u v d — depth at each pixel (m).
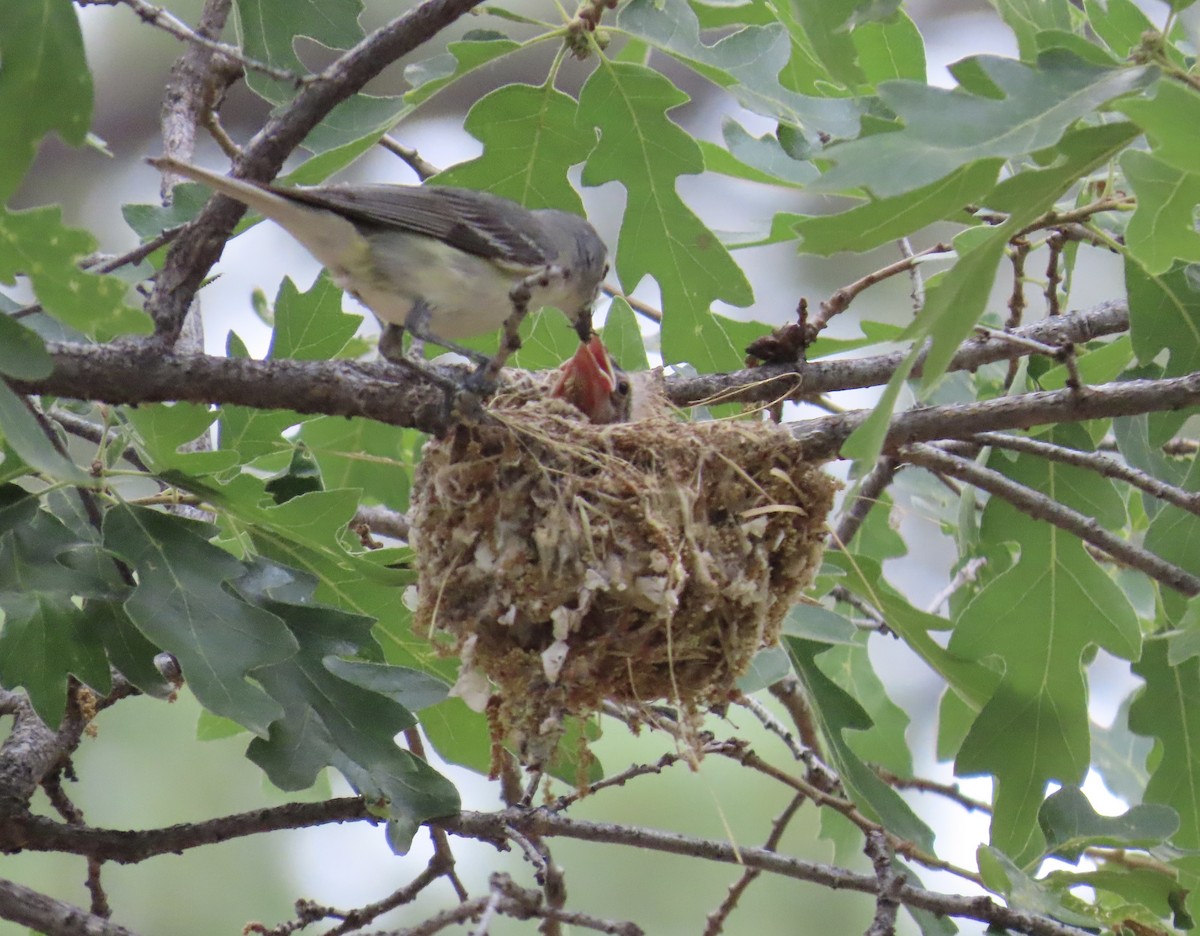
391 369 7.41
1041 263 15.17
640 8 8.37
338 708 7.10
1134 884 7.93
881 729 11.55
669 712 8.84
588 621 7.29
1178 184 6.36
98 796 12.83
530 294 6.68
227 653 6.59
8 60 5.37
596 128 9.02
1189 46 8.59
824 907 13.43
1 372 5.56
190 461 7.21
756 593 7.43
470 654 7.29
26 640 6.93
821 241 5.94
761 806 13.47
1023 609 9.05
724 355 9.31
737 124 9.62
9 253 5.39
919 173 4.92
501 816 7.45
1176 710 9.42
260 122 17.08
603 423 9.01
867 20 5.92
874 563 9.03
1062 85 5.19
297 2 7.43
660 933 12.84
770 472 7.64
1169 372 8.48
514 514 7.32
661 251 9.00
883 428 5.88
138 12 6.01
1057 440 9.52
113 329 5.54
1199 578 8.69
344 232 8.48
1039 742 8.96
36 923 7.16
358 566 7.51
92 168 16.66
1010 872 7.70
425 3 7.22
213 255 7.02
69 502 8.18
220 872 13.09
